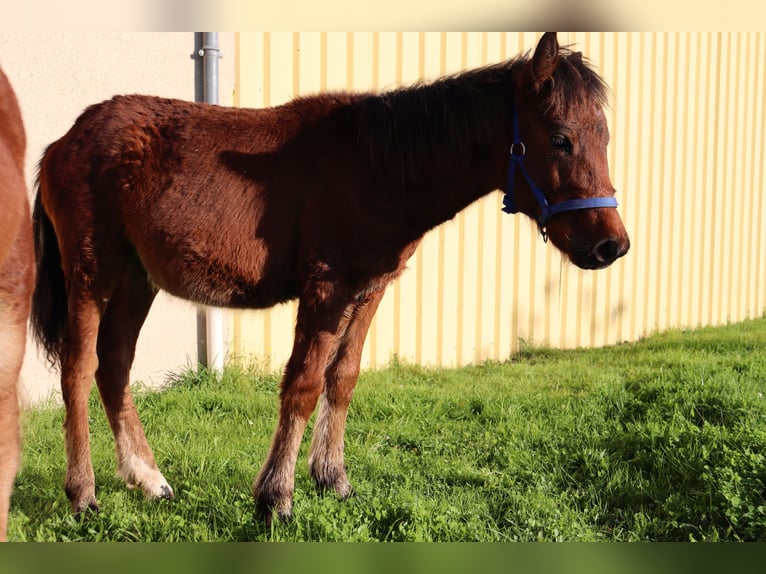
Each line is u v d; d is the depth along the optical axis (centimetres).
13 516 330
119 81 544
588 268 334
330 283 341
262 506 334
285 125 366
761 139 1134
